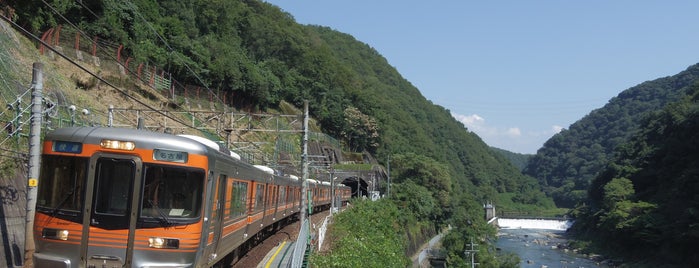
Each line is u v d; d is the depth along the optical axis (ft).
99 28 127.13
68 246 30.78
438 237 246.06
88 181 30.91
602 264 223.30
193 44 182.19
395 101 511.40
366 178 224.33
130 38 143.43
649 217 219.20
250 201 61.05
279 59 309.83
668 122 309.63
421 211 230.27
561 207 566.77
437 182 263.08
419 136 423.64
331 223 113.91
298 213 125.80
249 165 58.18
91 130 32.04
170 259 31.50
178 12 197.67
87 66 113.80
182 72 168.45
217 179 39.63
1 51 72.54
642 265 204.23
